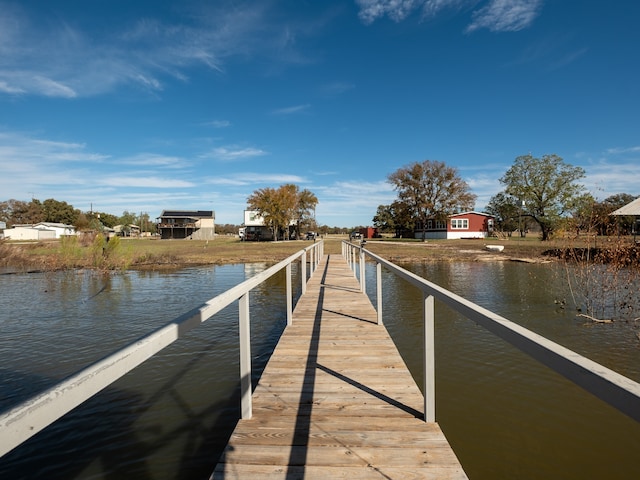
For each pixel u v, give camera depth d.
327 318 5.26
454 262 19.08
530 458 3.27
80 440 3.59
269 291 11.30
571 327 6.91
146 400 4.35
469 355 5.67
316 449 2.14
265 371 3.37
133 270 17.42
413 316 8.00
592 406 4.11
